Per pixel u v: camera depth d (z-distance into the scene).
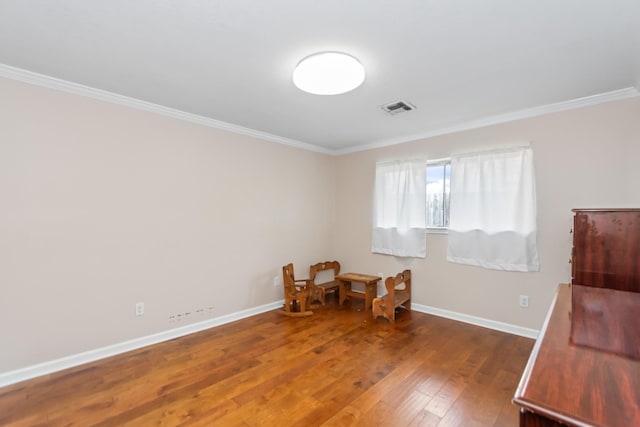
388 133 3.73
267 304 3.84
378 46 1.84
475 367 2.39
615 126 2.54
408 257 3.86
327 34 1.73
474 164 3.29
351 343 2.83
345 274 4.31
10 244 2.17
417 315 3.62
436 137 3.63
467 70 2.13
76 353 2.43
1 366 2.13
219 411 1.86
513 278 3.06
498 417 1.81
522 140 3.00
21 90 2.21
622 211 1.89
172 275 2.99
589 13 1.52
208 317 3.25
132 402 1.94
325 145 4.38
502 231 3.09
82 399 1.97
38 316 2.28
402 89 2.46
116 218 2.64
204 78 2.29
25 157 2.23
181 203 3.05
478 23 1.62
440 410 1.87
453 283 3.48
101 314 2.56
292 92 2.54
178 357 2.56
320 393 2.04
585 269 2.01
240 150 3.55
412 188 3.79
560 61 2.01
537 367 0.88
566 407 0.68
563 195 2.79
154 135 2.87
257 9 1.52
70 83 2.38
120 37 1.78
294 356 2.57
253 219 3.69
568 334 1.13
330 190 4.73
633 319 1.30
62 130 2.38
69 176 2.41
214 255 3.31
